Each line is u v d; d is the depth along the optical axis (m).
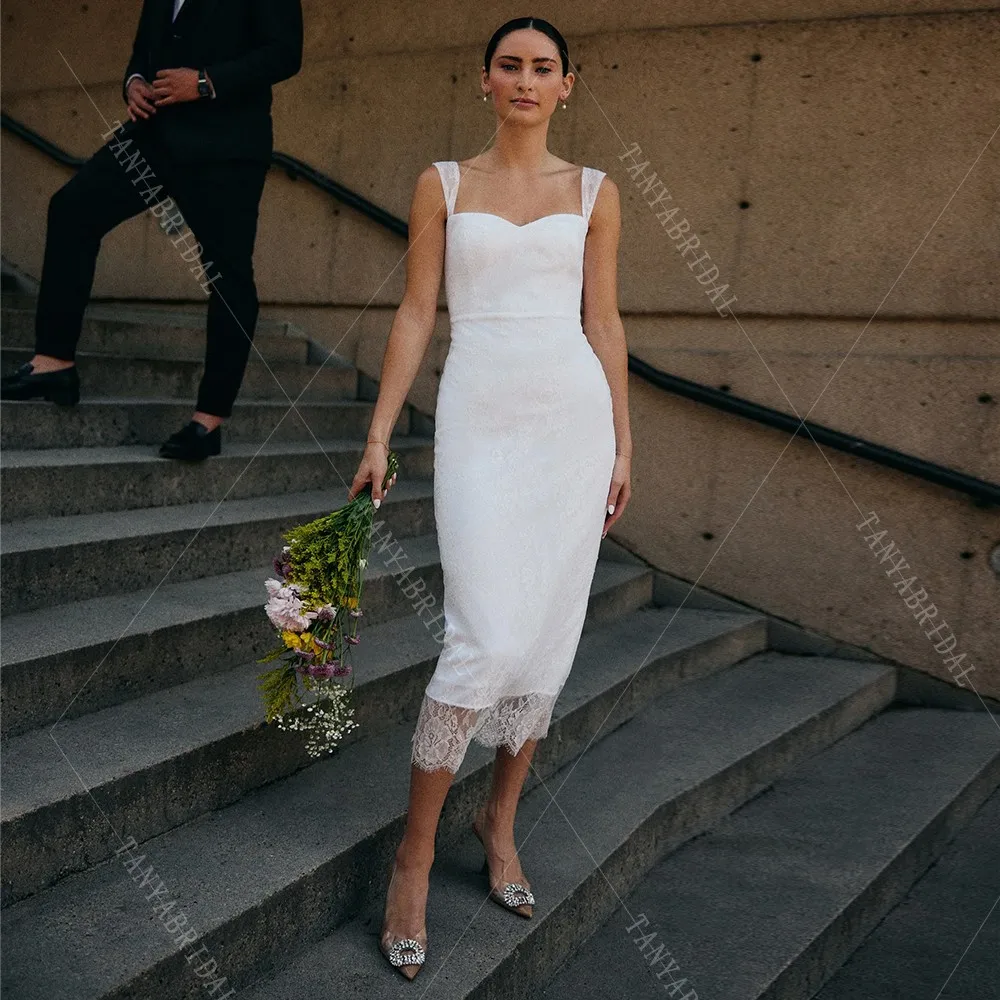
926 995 2.84
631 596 4.73
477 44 5.21
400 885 2.37
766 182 4.61
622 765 3.49
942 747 4.06
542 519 2.42
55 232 3.76
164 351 5.01
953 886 3.41
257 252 5.82
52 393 3.81
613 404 2.62
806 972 2.81
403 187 5.43
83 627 2.82
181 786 2.49
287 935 2.30
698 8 4.70
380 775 2.87
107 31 6.09
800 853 3.28
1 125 6.17
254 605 3.16
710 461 4.79
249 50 3.89
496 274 2.47
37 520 3.33
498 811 2.61
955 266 4.31
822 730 4.02
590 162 4.95
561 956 2.67
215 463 3.98
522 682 2.45
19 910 2.12
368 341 5.55
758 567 4.72
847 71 4.44
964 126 4.27
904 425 4.40
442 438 2.47
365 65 5.48
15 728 2.52
